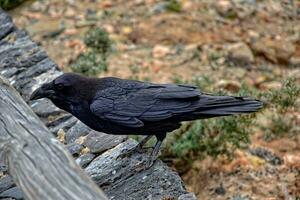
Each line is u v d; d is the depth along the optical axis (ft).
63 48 53.67
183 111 25.90
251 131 40.91
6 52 38.40
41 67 36.70
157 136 27.43
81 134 30.94
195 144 37.27
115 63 51.67
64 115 32.42
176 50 53.98
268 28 56.85
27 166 20.43
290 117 41.96
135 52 53.67
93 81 27.25
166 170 27.04
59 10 60.08
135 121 26.14
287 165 39.22
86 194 19.10
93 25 57.26
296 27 57.16
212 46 54.34
